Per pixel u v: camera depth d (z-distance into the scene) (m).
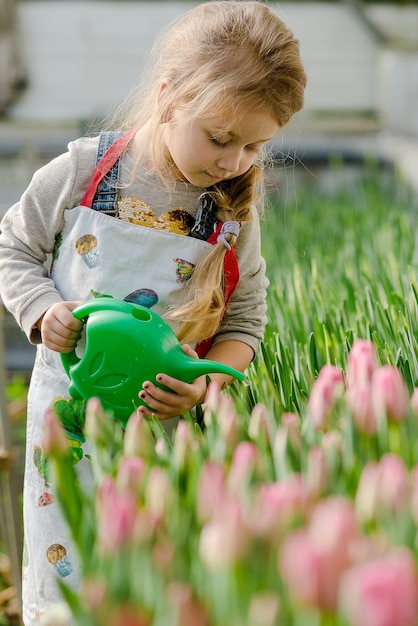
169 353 2.00
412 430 1.50
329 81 8.26
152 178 2.21
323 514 0.98
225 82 2.00
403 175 6.62
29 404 2.26
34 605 2.20
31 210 2.26
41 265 2.30
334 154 7.88
